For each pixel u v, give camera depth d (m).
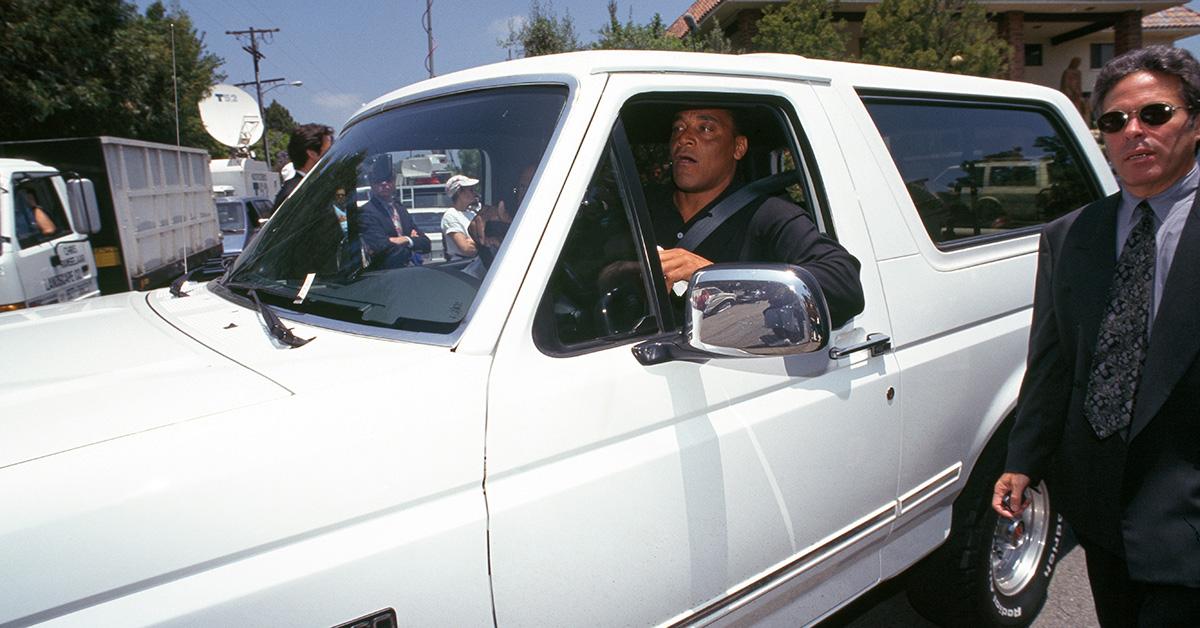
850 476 2.19
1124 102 1.76
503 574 1.53
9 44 16.39
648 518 1.74
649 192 2.60
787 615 2.18
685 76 2.00
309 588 1.32
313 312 1.90
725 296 1.59
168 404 1.40
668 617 1.82
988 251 2.81
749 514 1.93
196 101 27.94
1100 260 1.90
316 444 1.37
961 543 2.72
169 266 11.53
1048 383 2.04
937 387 2.45
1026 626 3.04
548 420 1.60
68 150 9.07
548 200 1.70
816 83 2.36
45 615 1.16
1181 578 1.76
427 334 1.66
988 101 3.02
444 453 1.47
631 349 1.78
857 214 2.30
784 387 2.04
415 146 2.08
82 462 1.23
